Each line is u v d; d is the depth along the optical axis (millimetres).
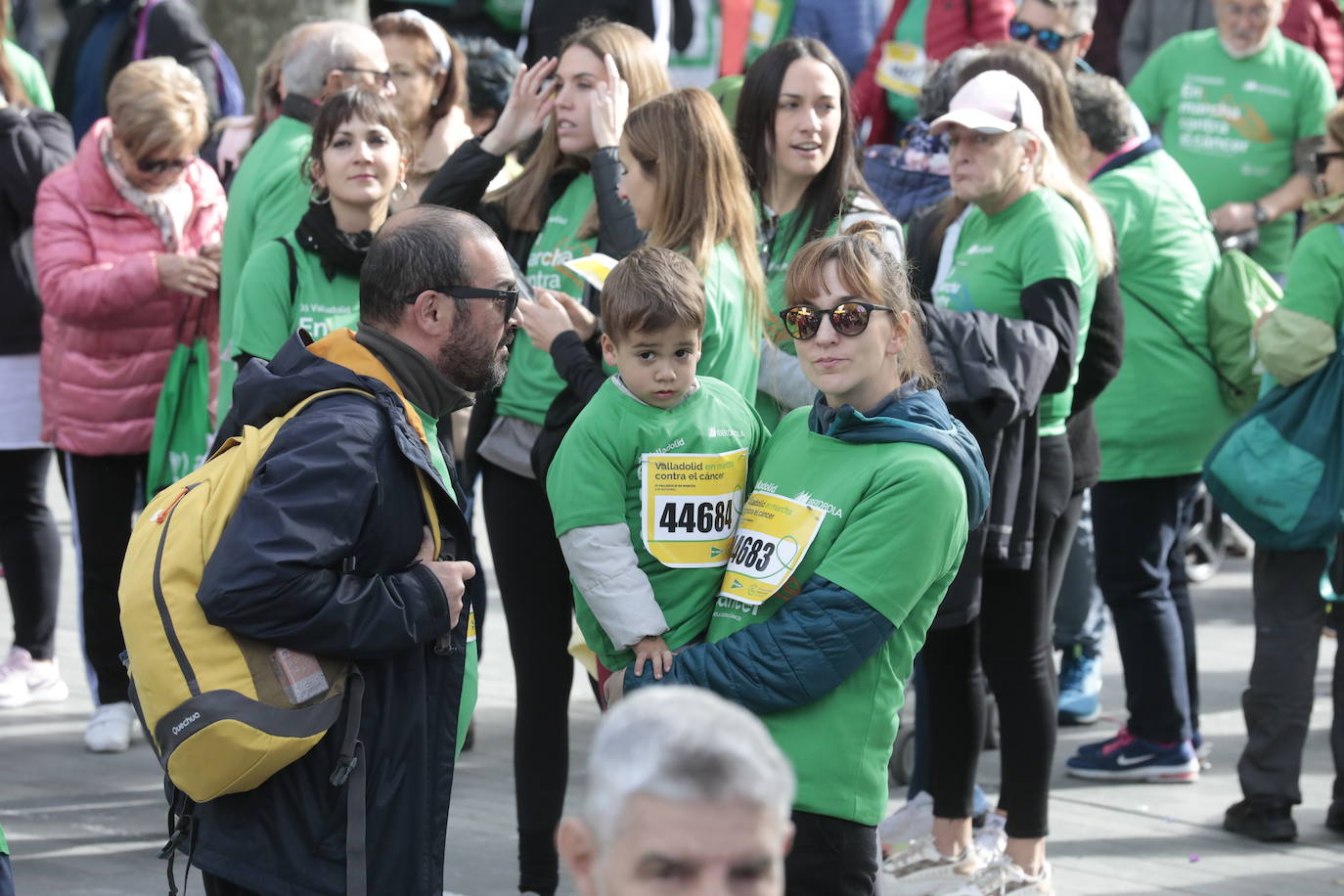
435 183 12078
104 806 13727
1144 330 14648
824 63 11648
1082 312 11609
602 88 11609
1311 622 13055
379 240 7828
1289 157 20281
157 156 14648
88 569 15102
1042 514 11656
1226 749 15398
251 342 11734
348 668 7367
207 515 7223
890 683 8383
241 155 17438
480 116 17469
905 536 8047
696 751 4293
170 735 7086
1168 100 20688
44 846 12789
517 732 11328
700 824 4254
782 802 4348
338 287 11820
